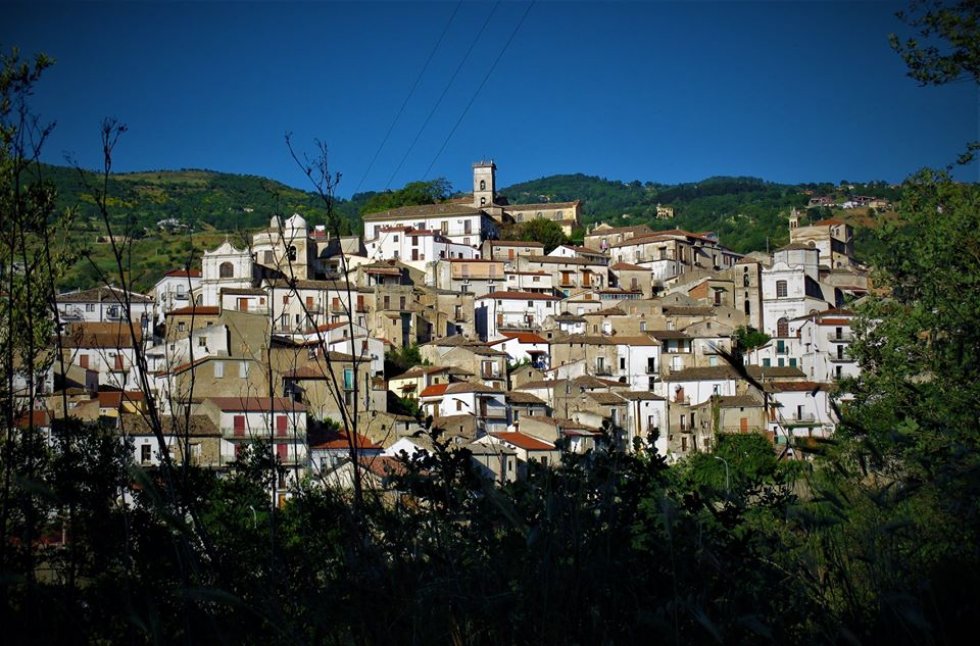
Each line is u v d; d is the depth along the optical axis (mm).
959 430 10281
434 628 8625
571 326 113562
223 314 77375
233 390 64875
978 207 22344
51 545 11180
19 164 10086
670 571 8930
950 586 9234
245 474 12562
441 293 115375
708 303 120938
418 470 10125
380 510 9828
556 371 101750
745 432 82875
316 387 65125
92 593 10227
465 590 8875
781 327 115875
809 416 84250
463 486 9938
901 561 9156
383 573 9172
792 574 8992
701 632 8156
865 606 9188
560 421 66000
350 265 118125
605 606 8695
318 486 10750
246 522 11625
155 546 10398
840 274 134875
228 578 9227
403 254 133375
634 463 9844
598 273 133375
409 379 92500
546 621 8398
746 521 10414
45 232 11109
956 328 19547
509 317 118938
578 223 178875
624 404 86625
